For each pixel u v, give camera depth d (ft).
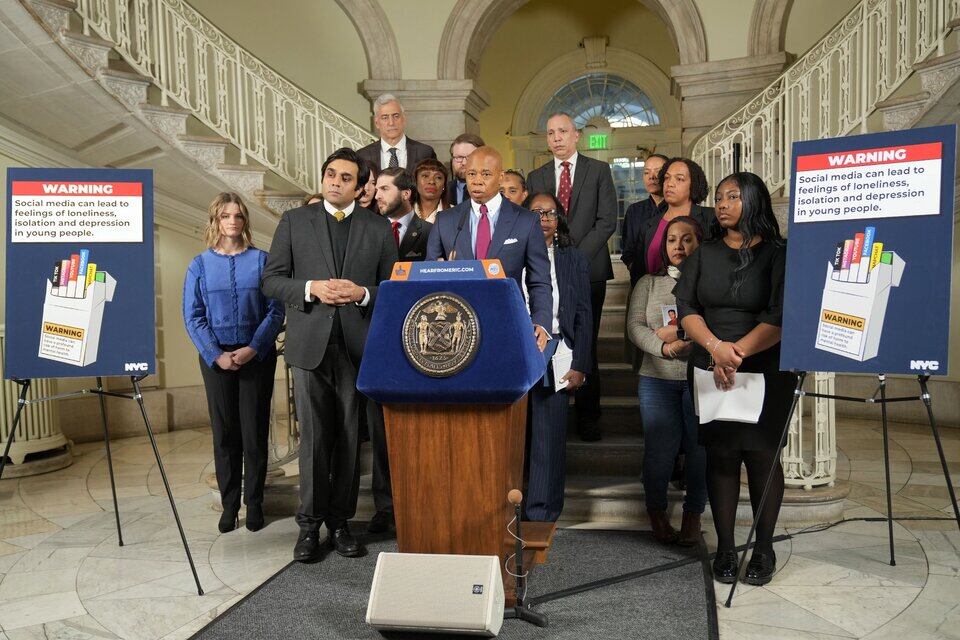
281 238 11.53
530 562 9.17
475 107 29.37
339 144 23.17
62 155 20.70
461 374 8.16
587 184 14.80
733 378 10.28
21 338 10.41
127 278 10.52
